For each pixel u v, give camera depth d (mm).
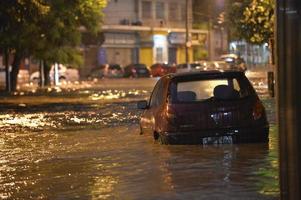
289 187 10453
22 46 71000
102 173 20766
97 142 29172
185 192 17172
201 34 165250
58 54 79875
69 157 24797
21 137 32625
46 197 17562
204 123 24047
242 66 121188
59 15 71062
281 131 10477
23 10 50812
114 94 70562
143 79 119125
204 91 26016
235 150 23422
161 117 24812
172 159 22281
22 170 22188
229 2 83062
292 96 10328
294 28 10297
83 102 58844
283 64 10383
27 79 112500
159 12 153125
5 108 52844
